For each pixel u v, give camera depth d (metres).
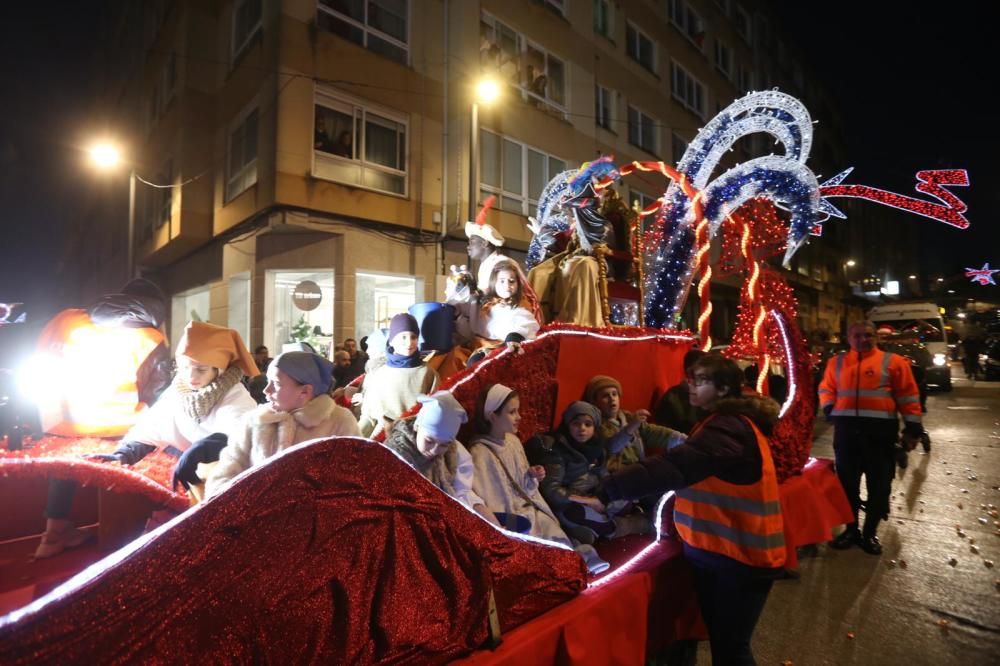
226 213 12.76
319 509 1.77
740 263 5.37
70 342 2.83
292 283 12.48
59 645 1.31
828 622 3.52
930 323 18.77
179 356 2.59
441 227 13.05
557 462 3.31
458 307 3.83
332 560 1.77
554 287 4.62
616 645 2.46
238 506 1.62
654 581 2.78
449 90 13.37
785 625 3.49
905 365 4.70
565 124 16.33
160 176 14.82
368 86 12.06
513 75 14.98
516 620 2.21
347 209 11.65
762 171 4.53
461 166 13.17
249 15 12.28
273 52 11.03
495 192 14.20
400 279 12.72
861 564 4.46
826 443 10.03
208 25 13.62
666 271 5.63
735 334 5.38
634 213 5.12
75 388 2.79
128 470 2.31
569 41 16.75
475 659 1.95
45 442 2.74
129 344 2.92
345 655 1.71
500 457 2.93
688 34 23.12
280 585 1.65
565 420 3.44
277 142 10.83
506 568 2.21
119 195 20.39
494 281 3.59
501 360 3.18
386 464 1.96
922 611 3.63
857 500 4.89
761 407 2.43
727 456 2.30
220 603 1.54
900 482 6.98
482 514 2.55
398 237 12.42
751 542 2.29
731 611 2.37
